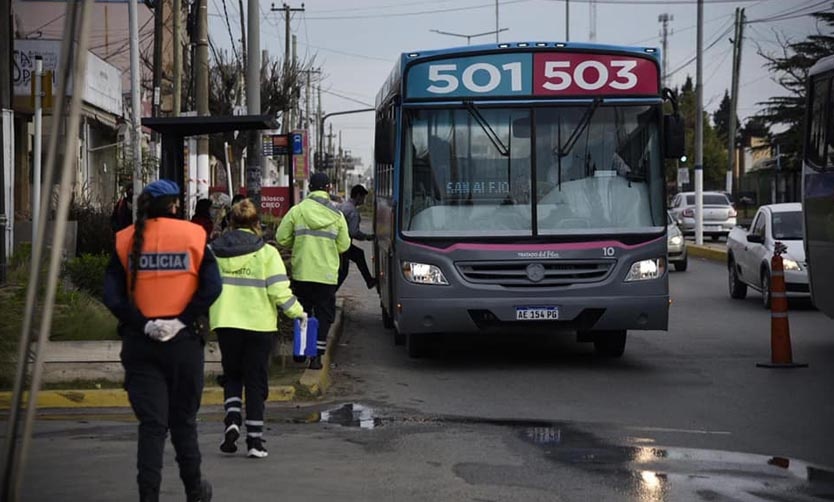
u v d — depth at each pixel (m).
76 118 5.01
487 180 14.59
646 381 13.94
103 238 23.03
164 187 7.13
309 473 8.94
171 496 8.16
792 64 61.19
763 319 20.92
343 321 20.59
